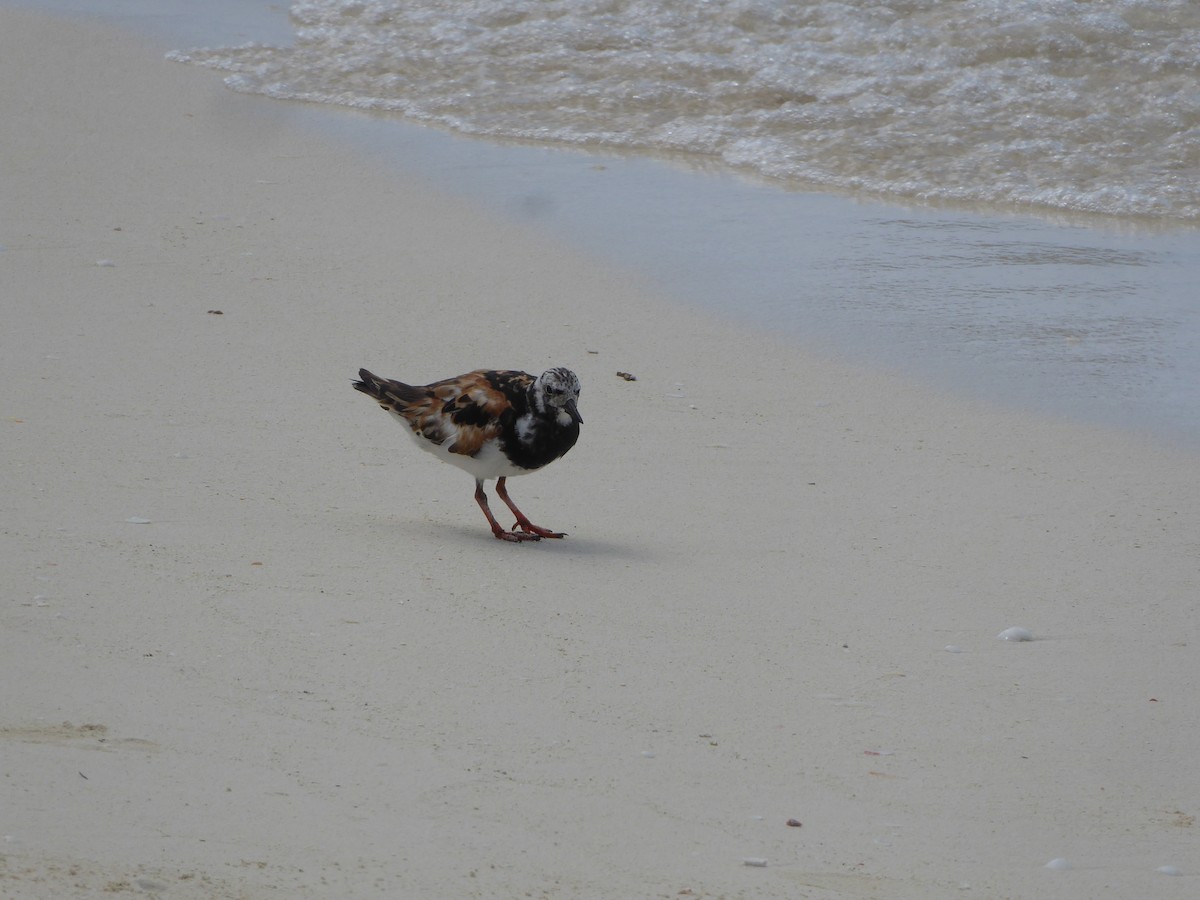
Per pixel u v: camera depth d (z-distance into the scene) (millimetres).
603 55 30625
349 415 14422
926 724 8977
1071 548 12156
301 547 11102
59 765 7367
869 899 6988
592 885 6828
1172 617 10828
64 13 33031
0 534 10672
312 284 18359
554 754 8164
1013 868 7430
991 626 10570
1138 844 7754
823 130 26891
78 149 23719
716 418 15047
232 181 22734
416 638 9586
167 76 28891
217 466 12812
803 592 11062
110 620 9352
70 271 18094
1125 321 18172
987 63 29016
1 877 6160
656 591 10906
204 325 16594
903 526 12562
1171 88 27594
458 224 21344
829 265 20234
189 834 6832
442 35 32000
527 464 11805
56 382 14492
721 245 21000
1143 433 14898
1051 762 8594
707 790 7941
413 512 12461
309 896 6402
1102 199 23672
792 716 8945
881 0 31609
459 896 6570
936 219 22656
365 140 25766
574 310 18078
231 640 9258
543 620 10133
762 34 31016
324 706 8461
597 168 24875
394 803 7422
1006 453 14336
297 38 32219
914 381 16250
